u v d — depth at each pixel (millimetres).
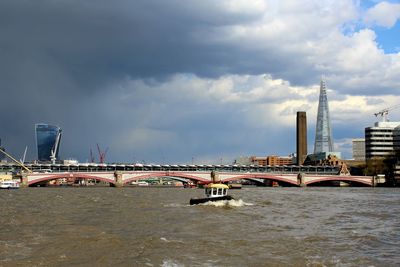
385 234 65000
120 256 46406
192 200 121125
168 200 146125
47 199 151000
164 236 60562
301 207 119375
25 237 59531
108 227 70875
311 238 59844
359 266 42875
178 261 44062
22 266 41719
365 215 96750
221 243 54719
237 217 88125
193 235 61844
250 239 58312
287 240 57844
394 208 117812
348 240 58625
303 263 43625
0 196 168750
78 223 76688
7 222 78250
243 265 42531
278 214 96500
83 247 51688
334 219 87188
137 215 91438
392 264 44094
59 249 50469
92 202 135125
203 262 43719
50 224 75125
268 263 43438
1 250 49844
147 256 46344
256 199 155500
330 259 45812
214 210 104438
